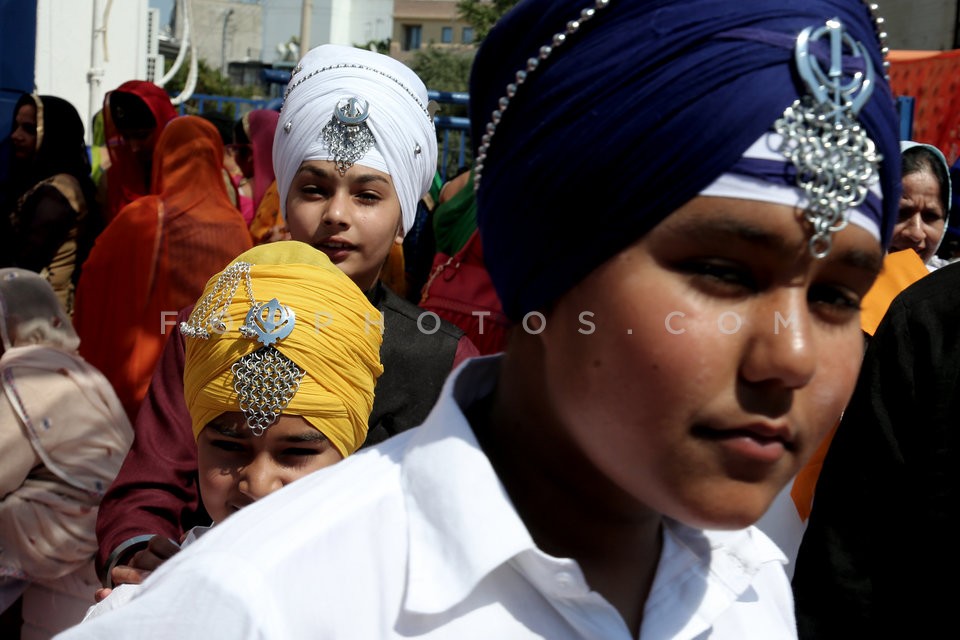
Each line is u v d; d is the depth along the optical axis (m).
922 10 11.27
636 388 0.72
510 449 0.84
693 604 0.89
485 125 0.85
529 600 0.77
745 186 0.70
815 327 0.75
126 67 8.09
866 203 0.75
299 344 1.62
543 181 0.75
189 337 1.68
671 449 0.72
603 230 0.72
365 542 0.77
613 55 0.74
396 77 2.56
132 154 4.49
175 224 3.32
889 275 2.63
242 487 1.62
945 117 5.78
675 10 0.73
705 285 0.71
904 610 1.96
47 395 2.53
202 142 3.47
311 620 0.72
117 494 1.91
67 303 4.24
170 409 1.99
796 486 2.37
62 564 2.51
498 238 0.81
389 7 30.50
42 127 4.39
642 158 0.71
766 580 1.03
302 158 2.42
